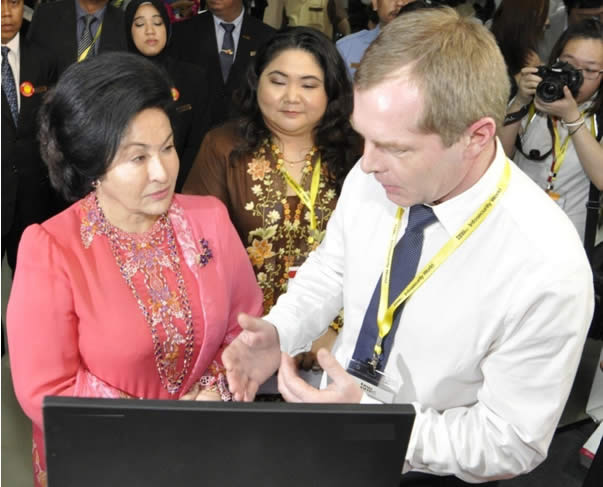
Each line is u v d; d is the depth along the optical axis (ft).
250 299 5.08
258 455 2.35
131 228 4.36
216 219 4.76
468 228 3.68
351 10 14.20
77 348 4.29
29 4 12.72
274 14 16.19
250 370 3.93
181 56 11.69
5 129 8.62
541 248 3.48
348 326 4.42
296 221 6.36
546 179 8.11
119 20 10.81
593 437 7.93
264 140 6.31
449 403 3.97
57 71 9.19
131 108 3.78
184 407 2.25
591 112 7.84
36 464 4.83
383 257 4.15
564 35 7.84
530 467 3.72
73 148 3.88
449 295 3.76
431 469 3.78
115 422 2.24
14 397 8.12
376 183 4.23
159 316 4.33
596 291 7.68
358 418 2.30
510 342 3.58
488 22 13.20
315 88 6.02
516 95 8.06
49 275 4.13
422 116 3.10
